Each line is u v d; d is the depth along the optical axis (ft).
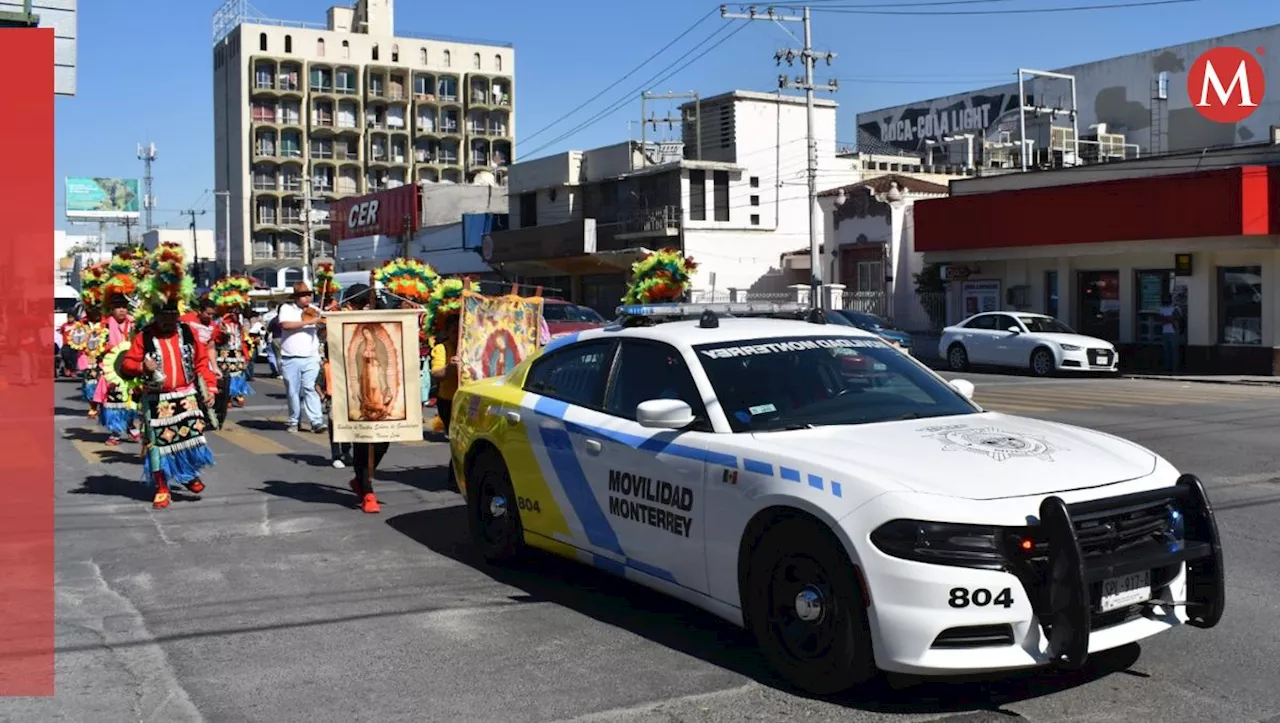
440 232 193.47
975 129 202.28
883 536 14.78
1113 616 15.33
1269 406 57.93
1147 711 15.33
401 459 41.01
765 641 16.67
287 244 333.01
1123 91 169.27
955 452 16.29
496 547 24.09
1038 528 14.53
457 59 360.28
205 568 24.43
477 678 17.17
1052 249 101.81
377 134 346.95
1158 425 48.49
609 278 159.84
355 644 18.98
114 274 39.11
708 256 151.53
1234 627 19.11
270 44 329.72
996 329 94.02
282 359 50.26
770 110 161.17
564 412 21.71
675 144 166.40
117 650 18.79
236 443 45.91
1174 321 91.91
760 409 18.48
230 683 17.11
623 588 22.47
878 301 126.31
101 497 33.37
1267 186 85.40
